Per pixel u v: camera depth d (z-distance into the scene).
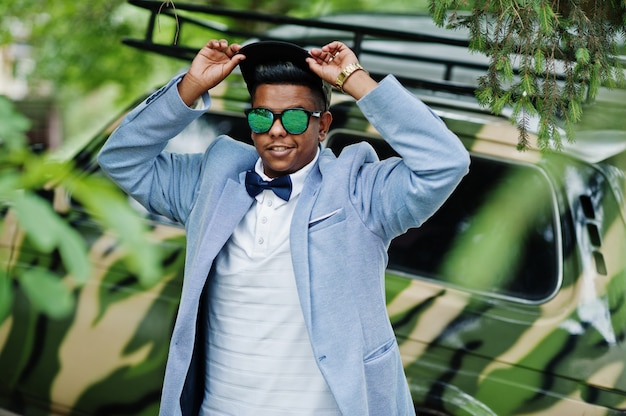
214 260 2.15
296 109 2.03
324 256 2.03
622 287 2.87
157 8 3.28
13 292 1.08
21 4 5.41
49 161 1.21
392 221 2.05
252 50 2.08
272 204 2.11
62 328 3.39
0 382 3.51
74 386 3.38
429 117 1.96
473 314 2.99
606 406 2.82
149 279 1.10
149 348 3.27
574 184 3.00
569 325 2.88
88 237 3.38
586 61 2.36
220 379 2.15
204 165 2.24
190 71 2.11
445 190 1.96
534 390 2.89
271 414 2.09
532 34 2.41
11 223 3.36
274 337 2.08
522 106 2.49
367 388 2.07
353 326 2.02
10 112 1.23
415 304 3.04
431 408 2.98
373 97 1.97
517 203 3.06
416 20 4.11
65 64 5.70
